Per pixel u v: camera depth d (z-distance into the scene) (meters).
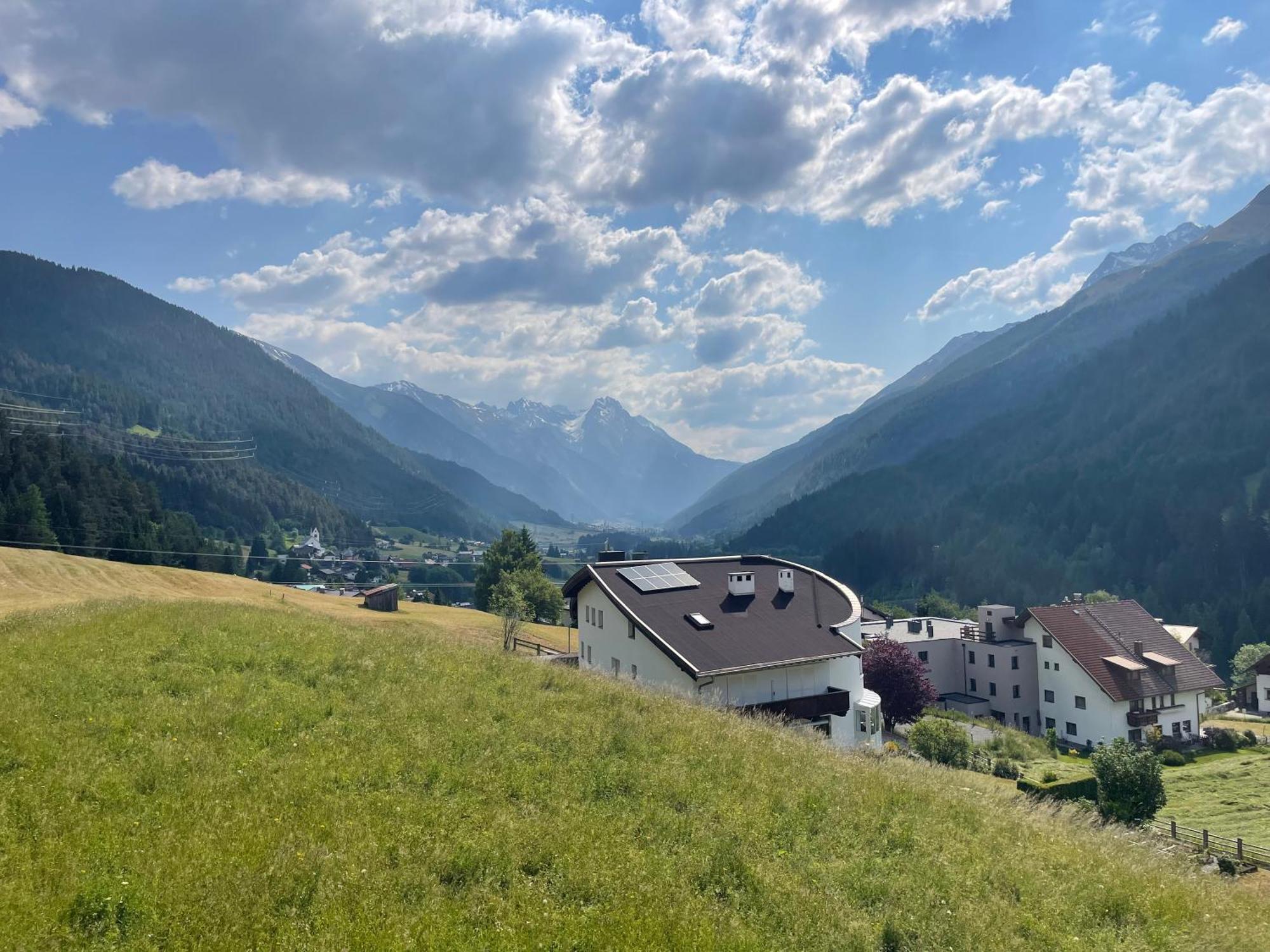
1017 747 55.06
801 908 10.60
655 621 37.38
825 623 39.41
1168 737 69.00
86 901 8.61
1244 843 28.94
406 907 9.31
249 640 21.89
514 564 117.12
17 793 11.13
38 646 19.00
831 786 16.25
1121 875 13.84
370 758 13.98
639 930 9.30
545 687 21.73
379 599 97.38
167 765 12.64
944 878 12.21
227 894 9.04
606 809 13.23
